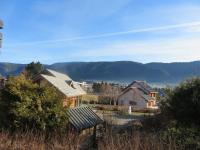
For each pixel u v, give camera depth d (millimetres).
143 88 76312
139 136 9164
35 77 38750
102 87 86000
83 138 13297
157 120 18469
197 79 16344
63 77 54312
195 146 10812
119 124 22641
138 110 55156
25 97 15812
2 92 16141
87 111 21938
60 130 15227
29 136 9906
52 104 16188
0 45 9359
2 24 9266
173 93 16828
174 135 11336
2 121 15195
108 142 8844
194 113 15578
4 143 9469
